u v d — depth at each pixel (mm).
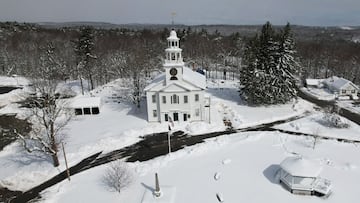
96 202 29984
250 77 61000
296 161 30844
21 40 147500
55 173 37125
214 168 35406
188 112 50875
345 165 34656
